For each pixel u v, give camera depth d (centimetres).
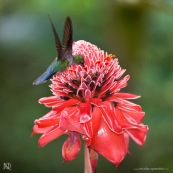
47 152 252
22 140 252
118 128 154
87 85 158
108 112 156
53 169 250
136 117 157
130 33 216
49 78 158
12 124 254
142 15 214
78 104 158
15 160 251
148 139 237
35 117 255
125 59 218
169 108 241
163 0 215
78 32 255
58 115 157
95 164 158
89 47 160
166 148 235
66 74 159
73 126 154
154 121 240
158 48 235
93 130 155
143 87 240
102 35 246
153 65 237
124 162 223
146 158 231
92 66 159
